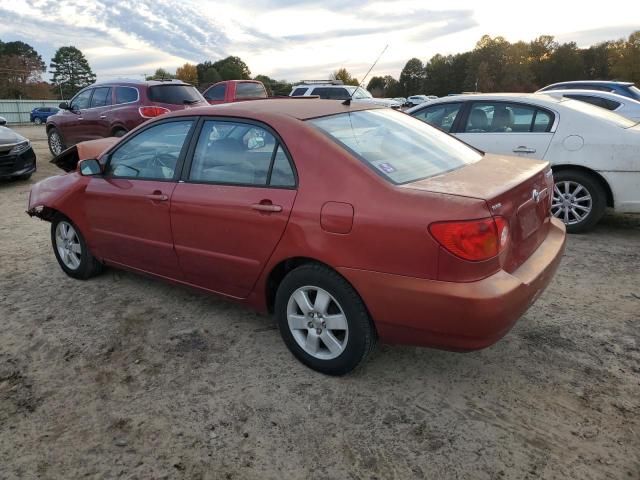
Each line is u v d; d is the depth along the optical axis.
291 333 3.23
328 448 2.57
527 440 2.58
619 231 5.96
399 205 2.67
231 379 3.15
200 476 2.42
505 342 3.49
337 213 2.82
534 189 3.08
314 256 2.92
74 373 3.26
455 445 2.56
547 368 3.18
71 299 4.35
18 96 84.62
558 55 95.25
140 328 3.82
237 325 3.83
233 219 3.27
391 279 2.68
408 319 2.69
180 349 3.52
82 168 4.18
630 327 3.64
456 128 6.44
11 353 3.52
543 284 2.94
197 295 4.36
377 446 2.57
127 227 4.02
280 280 3.35
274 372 3.22
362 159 2.93
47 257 5.44
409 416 2.78
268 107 3.44
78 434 2.71
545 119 5.85
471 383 3.06
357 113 3.57
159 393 3.04
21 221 6.97
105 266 4.83
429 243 2.56
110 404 2.95
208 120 3.58
